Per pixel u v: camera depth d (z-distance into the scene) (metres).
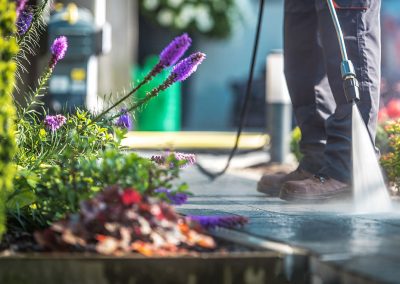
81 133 4.47
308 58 5.67
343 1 5.07
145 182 3.50
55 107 10.85
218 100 29.31
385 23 27.56
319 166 5.68
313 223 3.94
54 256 2.99
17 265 2.97
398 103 9.20
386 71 26.97
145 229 3.11
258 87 25.22
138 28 28.25
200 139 15.91
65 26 10.83
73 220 3.19
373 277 2.73
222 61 29.31
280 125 9.90
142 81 4.46
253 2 28.95
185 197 3.60
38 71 10.00
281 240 3.37
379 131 7.27
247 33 29.19
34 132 4.52
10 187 3.32
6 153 3.25
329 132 5.22
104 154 3.67
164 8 27.16
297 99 5.73
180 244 3.24
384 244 3.29
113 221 3.13
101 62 12.89
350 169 5.16
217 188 6.71
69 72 10.95
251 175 8.58
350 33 5.08
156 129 20.70
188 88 29.33
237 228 3.72
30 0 4.69
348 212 4.52
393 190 5.80
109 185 3.50
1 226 3.25
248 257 3.06
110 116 4.70
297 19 5.64
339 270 2.89
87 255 3.01
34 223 3.65
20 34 4.70
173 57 4.34
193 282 3.02
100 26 10.93
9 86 3.28
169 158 3.60
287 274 3.09
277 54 9.95
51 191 3.58
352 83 4.82
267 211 4.60
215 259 3.03
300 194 5.15
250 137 17.53
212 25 27.56
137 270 2.98
